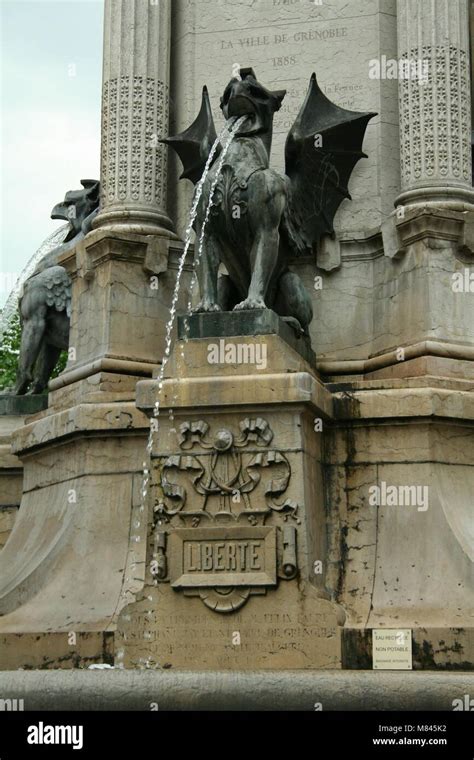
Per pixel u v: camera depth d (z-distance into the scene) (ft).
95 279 47.78
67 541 43.16
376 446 40.88
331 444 41.19
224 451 37.96
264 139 42.55
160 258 47.60
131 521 42.63
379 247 46.78
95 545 42.52
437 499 40.09
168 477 38.19
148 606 37.40
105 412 43.73
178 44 52.08
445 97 47.06
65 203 57.41
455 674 31.68
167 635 37.06
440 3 47.78
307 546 37.09
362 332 46.75
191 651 36.81
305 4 50.83
